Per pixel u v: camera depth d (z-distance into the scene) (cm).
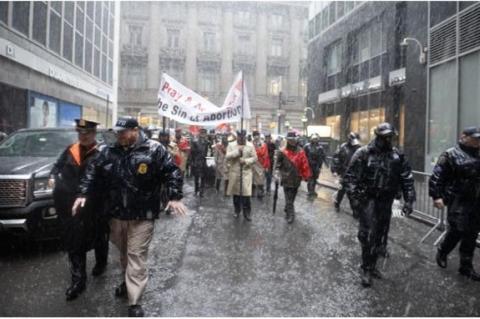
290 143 984
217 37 6419
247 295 536
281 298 529
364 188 601
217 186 1517
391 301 525
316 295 541
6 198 651
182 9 6297
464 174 607
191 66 6266
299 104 6475
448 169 625
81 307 491
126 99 6100
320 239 827
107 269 630
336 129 3170
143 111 6112
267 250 741
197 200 1296
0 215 648
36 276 589
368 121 2722
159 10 6219
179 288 557
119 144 491
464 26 1599
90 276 599
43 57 2095
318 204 1280
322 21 3434
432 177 634
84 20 2775
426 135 1877
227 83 6356
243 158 991
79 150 542
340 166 1112
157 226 917
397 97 2394
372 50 2669
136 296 466
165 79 1170
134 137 489
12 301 504
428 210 985
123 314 474
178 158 1213
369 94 2688
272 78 6538
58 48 2317
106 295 529
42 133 834
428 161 1856
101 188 522
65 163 538
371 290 562
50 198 674
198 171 1362
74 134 835
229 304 507
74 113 2619
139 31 6234
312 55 3653
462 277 620
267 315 479
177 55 6253
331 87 3288
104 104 3341
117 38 3675
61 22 2352
